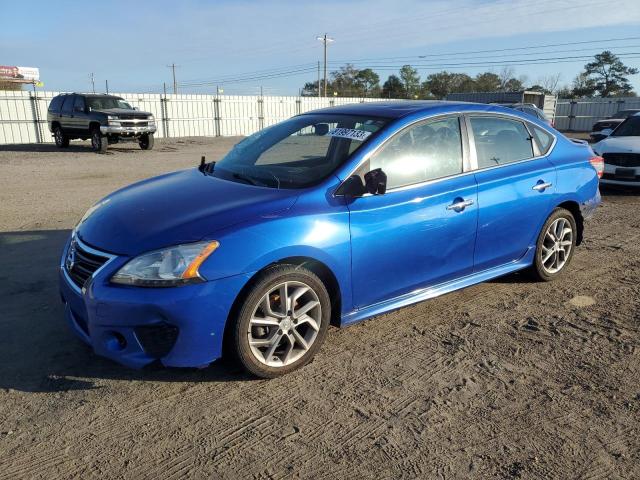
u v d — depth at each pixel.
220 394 3.24
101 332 3.11
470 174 4.24
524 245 4.78
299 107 35.62
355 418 3.02
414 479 2.54
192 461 2.66
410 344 3.91
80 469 2.59
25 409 3.05
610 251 6.36
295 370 3.51
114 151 20.25
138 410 3.07
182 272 3.01
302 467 2.62
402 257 3.83
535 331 4.14
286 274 3.30
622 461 2.67
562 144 5.18
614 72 77.31
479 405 3.15
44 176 12.77
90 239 3.36
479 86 83.12
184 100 30.59
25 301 4.56
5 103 24.42
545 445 2.79
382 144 3.81
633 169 10.10
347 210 3.53
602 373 3.52
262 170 4.00
